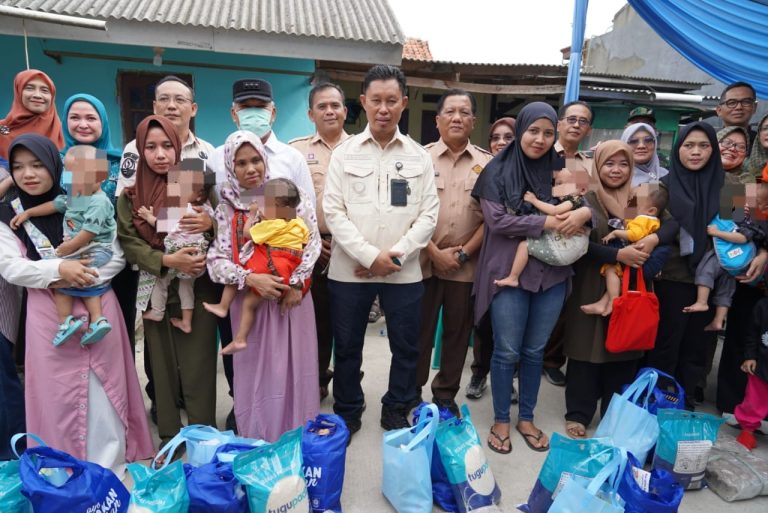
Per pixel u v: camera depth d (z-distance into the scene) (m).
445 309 2.84
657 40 9.96
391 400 2.68
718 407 3.03
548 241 2.31
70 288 2.07
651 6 3.92
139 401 2.38
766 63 3.78
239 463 1.74
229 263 2.13
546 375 3.57
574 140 3.07
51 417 2.10
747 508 2.20
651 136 3.05
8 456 2.31
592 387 2.72
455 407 2.91
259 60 5.62
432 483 2.14
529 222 2.30
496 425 2.62
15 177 2.01
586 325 2.61
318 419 2.16
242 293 2.26
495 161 2.53
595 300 2.57
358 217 2.36
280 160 2.51
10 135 2.73
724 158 3.14
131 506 1.60
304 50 5.07
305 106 5.87
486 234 2.56
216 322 2.42
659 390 2.54
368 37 5.18
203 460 1.96
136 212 2.20
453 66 6.95
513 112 9.12
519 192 2.41
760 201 2.59
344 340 2.54
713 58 3.99
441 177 2.79
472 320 2.84
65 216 2.04
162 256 2.15
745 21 3.63
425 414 2.12
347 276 2.46
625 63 10.77
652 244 2.39
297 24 5.36
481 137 9.20
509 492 2.24
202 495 1.70
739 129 3.13
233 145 2.11
